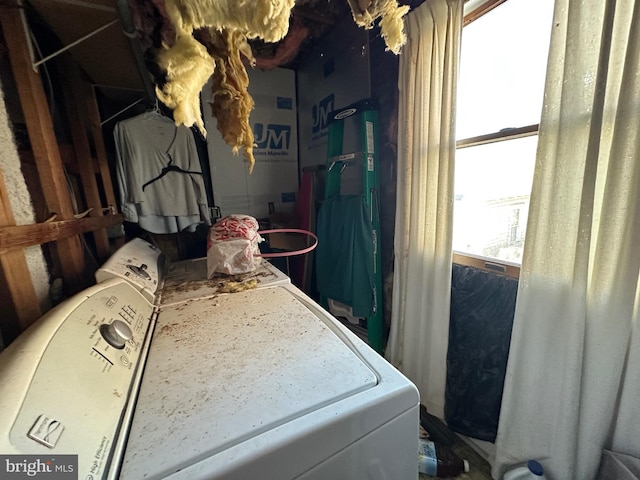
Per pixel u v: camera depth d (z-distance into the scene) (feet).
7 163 1.86
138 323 2.12
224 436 1.22
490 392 3.67
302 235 6.75
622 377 2.46
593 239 2.50
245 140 1.61
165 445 1.17
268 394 1.46
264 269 3.70
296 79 7.20
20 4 2.03
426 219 4.06
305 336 2.02
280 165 7.21
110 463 1.09
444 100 3.55
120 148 4.77
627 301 2.28
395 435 1.56
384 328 5.43
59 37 2.65
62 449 1.02
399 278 4.71
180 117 1.27
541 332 2.84
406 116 4.22
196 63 1.23
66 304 1.73
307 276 6.75
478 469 3.64
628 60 2.11
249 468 1.14
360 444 1.43
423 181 4.11
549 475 2.89
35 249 2.11
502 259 3.61
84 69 3.53
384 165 5.14
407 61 4.07
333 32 5.68
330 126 5.67
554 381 2.78
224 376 1.59
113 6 2.18
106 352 1.57
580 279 2.47
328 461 1.34
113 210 4.24
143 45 3.17
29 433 0.99
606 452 2.55
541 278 2.80
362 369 1.69
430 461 3.56
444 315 3.94
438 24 3.56
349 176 5.44
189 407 1.37
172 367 1.67
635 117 2.13
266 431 1.25
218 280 3.34
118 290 2.31
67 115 3.26
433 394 4.23
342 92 5.68
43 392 1.14
